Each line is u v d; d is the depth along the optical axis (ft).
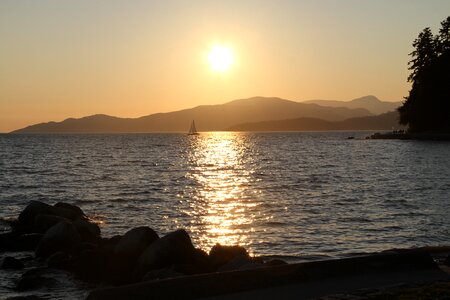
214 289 38.37
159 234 83.51
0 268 60.64
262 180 170.40
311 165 231.50
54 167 227.61
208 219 96.27
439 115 378.12
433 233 80.38
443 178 164.14
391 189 138.00
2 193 139.33
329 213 100.37
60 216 82.89
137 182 167.43
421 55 373.61
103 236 80.79
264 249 70.90
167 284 37.52
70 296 50.37
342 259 44.34
